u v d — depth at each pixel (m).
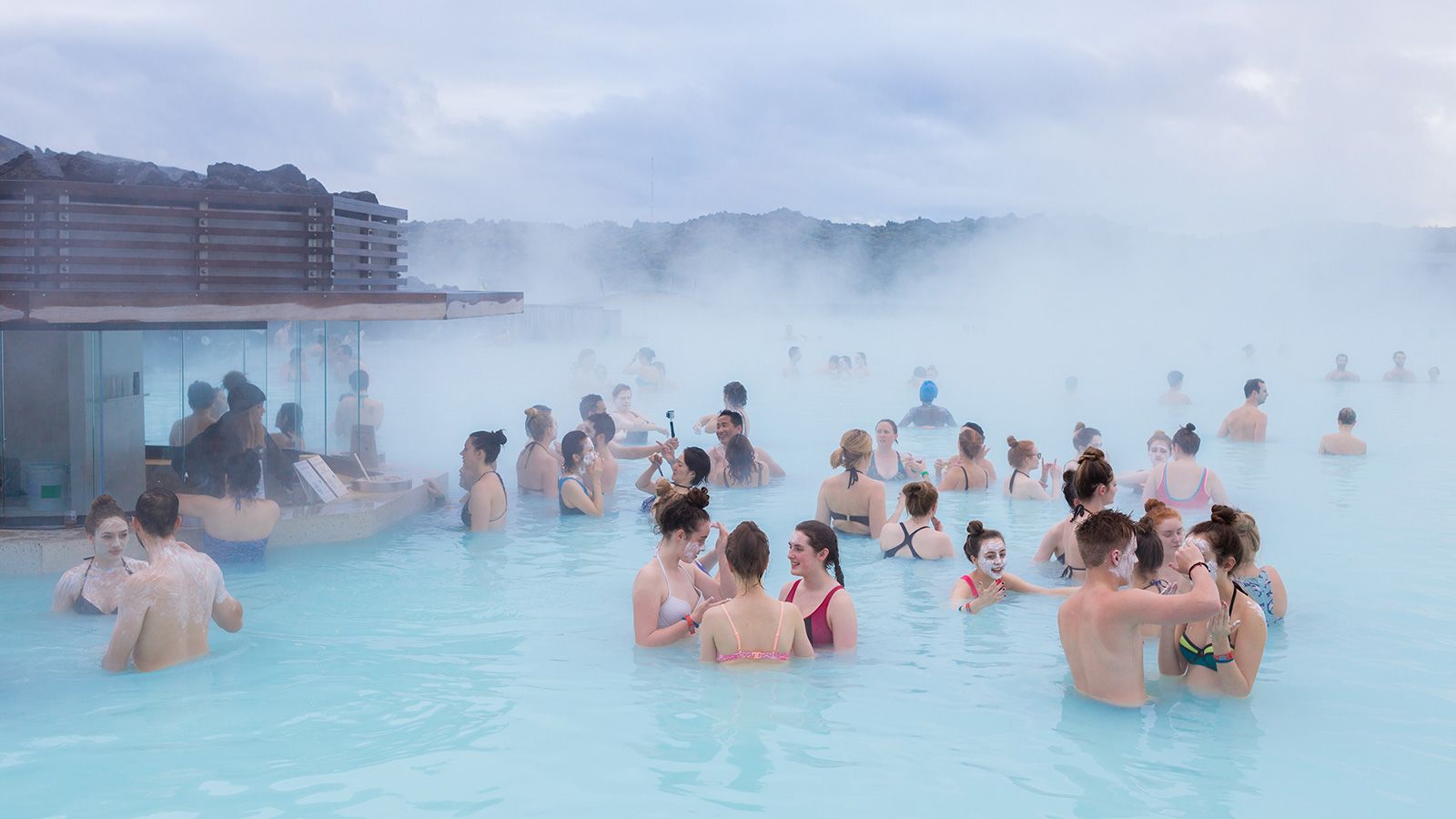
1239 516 6.89
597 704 5.51
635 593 6.56
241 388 8.78
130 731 5.13
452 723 5.27
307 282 8.98
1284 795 4.49
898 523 8.62
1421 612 7.21
